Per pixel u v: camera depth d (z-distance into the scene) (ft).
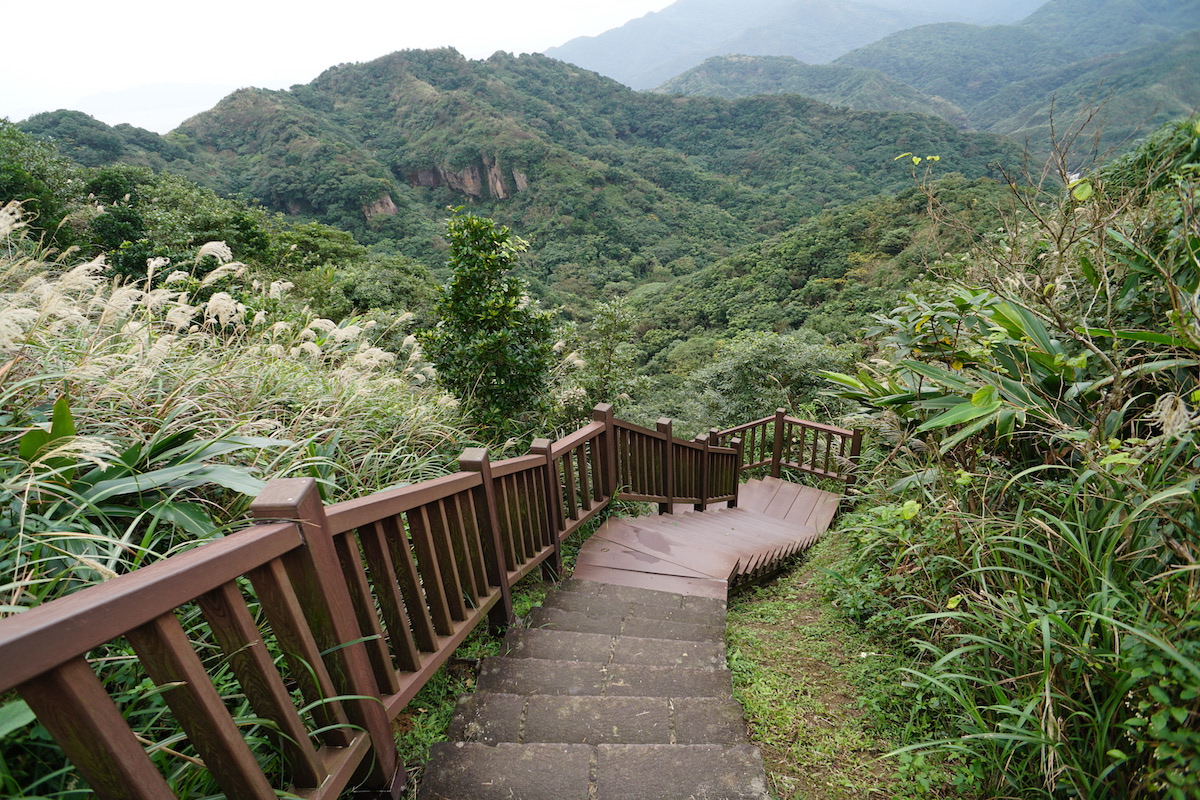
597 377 24.66
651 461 15.30
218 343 11.05
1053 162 7.57
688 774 5.14
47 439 5.12
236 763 3.20
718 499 19.93
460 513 6.83
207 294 18.44
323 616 4.04
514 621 8.36
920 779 5.45
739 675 7.57
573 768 5.18
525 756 5.29
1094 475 5.77
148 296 9.46
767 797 4.94
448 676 6.94
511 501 8.87
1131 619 4.61
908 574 8.23
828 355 38.60
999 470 8.03
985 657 5.90
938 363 9.48
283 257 64.49
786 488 20.97
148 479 5.49
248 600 5.32
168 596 2.75
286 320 17.79
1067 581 5.64
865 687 7.14
